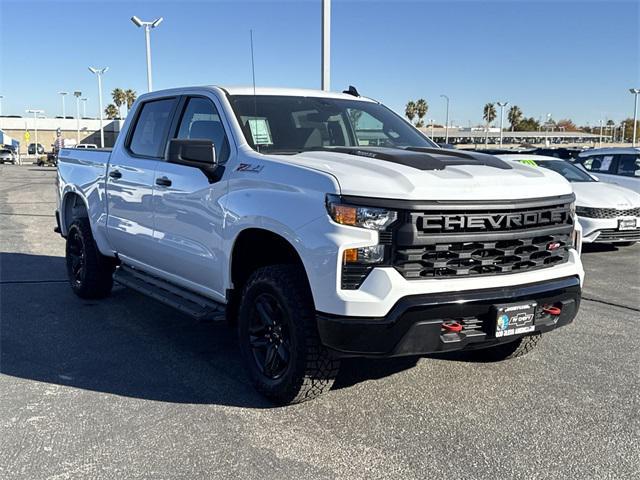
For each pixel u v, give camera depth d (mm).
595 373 4734
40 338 5488
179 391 4328
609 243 11281
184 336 5590
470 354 5125
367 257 3512
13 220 14242
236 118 4633
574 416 3973
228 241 4301
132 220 5625
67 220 7332
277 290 3904
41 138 87188
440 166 3926
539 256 4000
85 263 6609
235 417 3916
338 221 3531
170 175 5016
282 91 5199
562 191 4125
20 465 3316
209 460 3385
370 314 3480
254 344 4227
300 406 4082
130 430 3725
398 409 4055
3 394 4242
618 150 13250
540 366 4879
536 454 3480
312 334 3791
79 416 3910
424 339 3572
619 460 3420
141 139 5746
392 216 3502
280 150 4535
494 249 3744
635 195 10625
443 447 3553
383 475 3250
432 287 3562
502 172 3988
